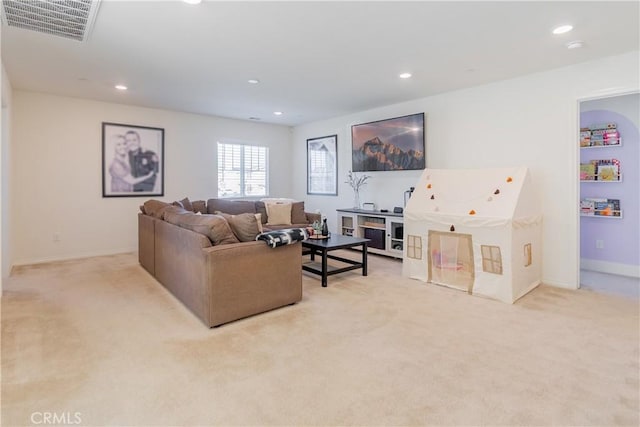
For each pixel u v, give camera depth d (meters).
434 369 2.15
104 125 5.35
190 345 2.47
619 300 3.40
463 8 2.49
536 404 1.81
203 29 2.80
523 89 4.01
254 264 2.96
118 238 5.57
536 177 3.95
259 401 1.84
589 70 3.54
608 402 1.82
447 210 3.85
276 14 2.56
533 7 2.46
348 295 3.56
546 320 2.91
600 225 4.61
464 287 3.67
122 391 1.92
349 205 6.30
